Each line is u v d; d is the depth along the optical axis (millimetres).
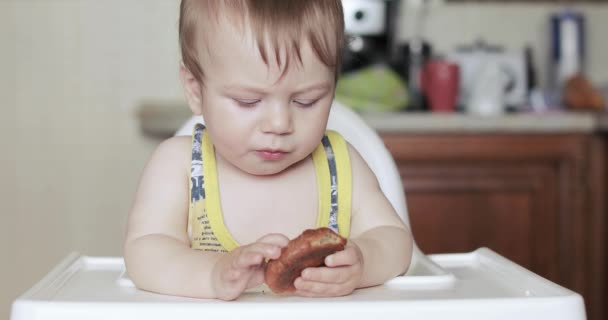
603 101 2227
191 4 751
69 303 599
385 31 2203
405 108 2139
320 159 854
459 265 854
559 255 2035
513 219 2018
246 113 714
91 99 2361
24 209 2361
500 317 610
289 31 688
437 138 1968
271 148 717
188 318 585
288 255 625
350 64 2160
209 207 808
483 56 2266
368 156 1071
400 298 666
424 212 1996
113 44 2359
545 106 2199
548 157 2006
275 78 688
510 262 799
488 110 2107
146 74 2373
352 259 644
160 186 802
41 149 2355
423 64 2240
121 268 823
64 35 2344
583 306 633
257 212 817
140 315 589
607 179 2021
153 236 749
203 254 700
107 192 2377
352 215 847
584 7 2463
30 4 2330
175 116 1979
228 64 698
